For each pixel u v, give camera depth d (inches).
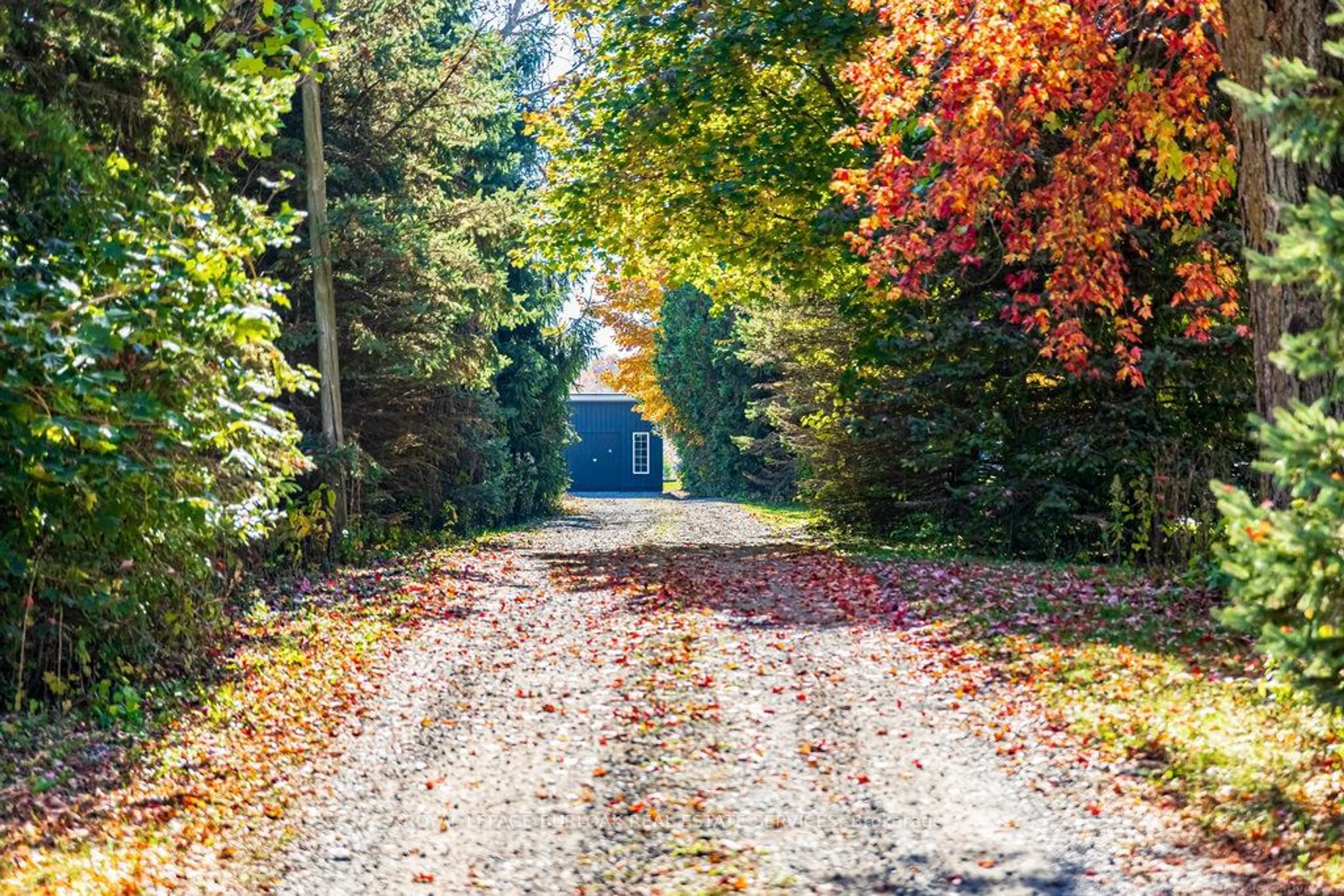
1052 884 215.8
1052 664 378.9
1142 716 311.1
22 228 348.5
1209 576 482.6
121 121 383.9
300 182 760.3
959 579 579.8
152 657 376.5
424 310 767.7
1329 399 181.9
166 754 298.2
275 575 629.9
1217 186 470.6
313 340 748.0
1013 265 685.3
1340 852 211.2
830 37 695.7
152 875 221.3
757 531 1090.1
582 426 2449.6
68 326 314.3
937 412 735.7
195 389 362.3
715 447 1991.9
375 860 238.2
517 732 335.0
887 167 494.9
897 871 226.7
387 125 822.5
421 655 443.2
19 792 260.4
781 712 348.8
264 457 407.2
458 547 892.6
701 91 746.2
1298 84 193.5
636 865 234.8
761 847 242.2
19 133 324.5
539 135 888.9
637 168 810.2
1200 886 208.7
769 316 1038.4
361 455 762.8
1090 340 555.2
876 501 854.5
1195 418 684.1
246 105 383.2
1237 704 310.3
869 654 424.2
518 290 1252.5
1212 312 636.7
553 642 470.3
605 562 780.6
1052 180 499.8
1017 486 692.7
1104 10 465.1
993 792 270.1
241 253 359.3
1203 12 390.0
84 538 339.9
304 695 371.9
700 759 305.1
